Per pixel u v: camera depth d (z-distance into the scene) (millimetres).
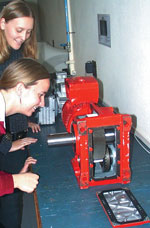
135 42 1451
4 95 966
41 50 2596
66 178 1213
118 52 1691
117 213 972
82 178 1123
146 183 1146
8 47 1441
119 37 1643
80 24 2449
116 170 1155
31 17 1338
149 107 1411
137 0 1364
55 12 3408
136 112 1564
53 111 1760
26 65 939
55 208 1032
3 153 1347
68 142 1174
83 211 1009
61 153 1424
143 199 1050
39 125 1776
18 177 1011
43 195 1110
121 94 1739
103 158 1150
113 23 1705
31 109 1012
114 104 1881
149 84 1373
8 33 1358
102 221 954
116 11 1634
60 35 3264
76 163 1271
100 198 1055
